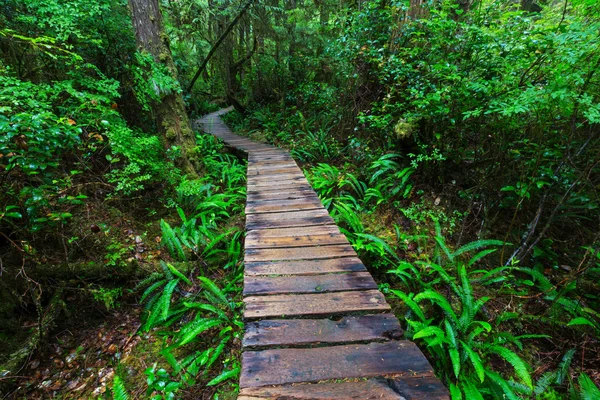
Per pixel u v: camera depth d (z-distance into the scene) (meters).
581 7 3.04
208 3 12.57
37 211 3.17
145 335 3.31
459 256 3.79
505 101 3.50
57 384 2.87
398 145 5.18
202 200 5.39
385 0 6.02
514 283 3.38
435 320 2.98
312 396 1.60
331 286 2.54
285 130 10.35
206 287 3.66
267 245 3.29
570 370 2.53
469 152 4.47
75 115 4.07
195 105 14.40
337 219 4.62
